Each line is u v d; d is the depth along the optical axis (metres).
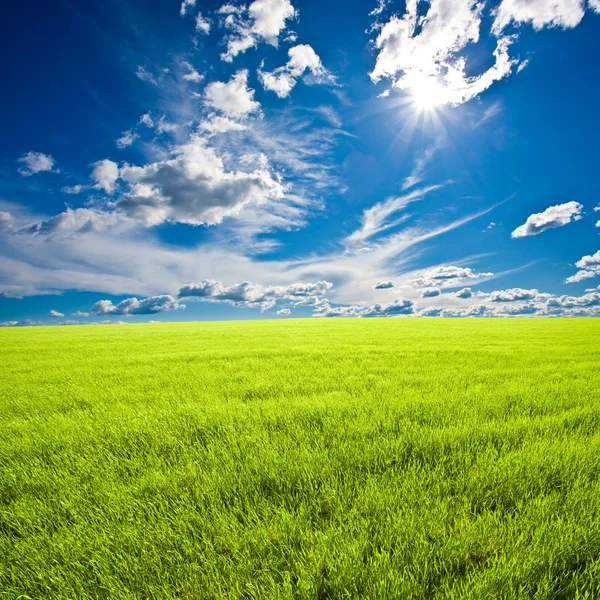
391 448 3.20
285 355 10.42
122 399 5.75
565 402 4.80
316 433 3.68
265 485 2.71
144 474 3.04
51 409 5.35
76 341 17.55
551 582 1.69
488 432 3.60
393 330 21.14
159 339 17.73
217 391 5.98
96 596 1.76
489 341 14.02
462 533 1.98
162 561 1.97
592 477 2.72
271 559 1.91
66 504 2.54
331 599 1.67
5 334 24.17
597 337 15.40
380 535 2.00
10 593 1.79
